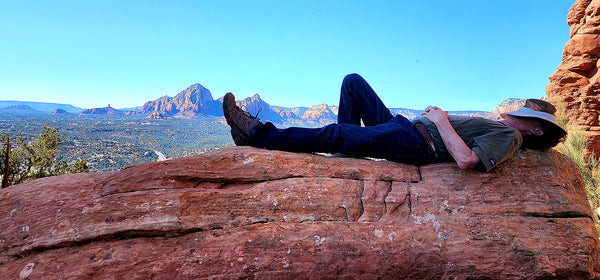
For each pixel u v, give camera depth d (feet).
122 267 5.77
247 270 6.02
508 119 8.39
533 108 8.05
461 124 8.20
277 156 8.32
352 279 6.30
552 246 6.90
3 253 5.82
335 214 7.15
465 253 6.70
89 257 5.85
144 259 5.93
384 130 8.35
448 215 7.24
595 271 6.95
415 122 8.66
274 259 6.19
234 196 7.15
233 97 8.89
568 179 8.04
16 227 6.15
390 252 6.57
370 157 8.84
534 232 7.05
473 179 7.86
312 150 8.73
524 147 8.44
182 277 5.81
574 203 7.61
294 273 6.13
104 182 7.35
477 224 7.09
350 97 10.33
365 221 7.11
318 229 6.75
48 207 6.56
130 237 6.29
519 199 7.52
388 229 6.95
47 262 5.73
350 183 7.85
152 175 7.50
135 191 7.08
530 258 6.75
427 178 8.10
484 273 6.58
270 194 7.31
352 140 8.35
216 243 6.29
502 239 6.89
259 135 8.95
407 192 7.70
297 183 7.68
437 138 8.28
